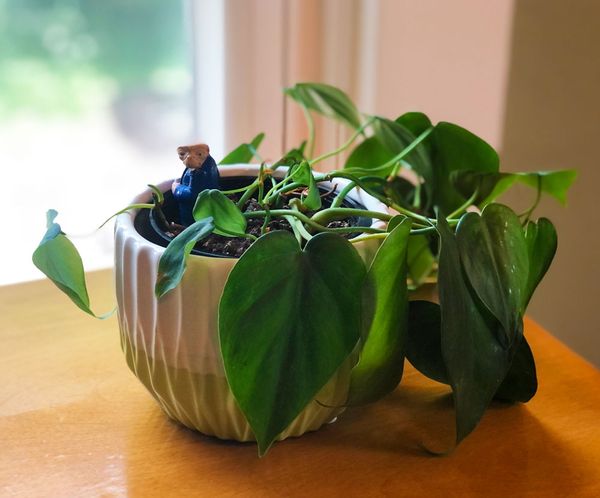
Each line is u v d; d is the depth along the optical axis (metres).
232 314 0.36
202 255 0.39
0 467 0.43
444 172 0.60
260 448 0.36
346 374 0.41
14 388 0.50
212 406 0.41
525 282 0.42
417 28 0.75
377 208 0.45
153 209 0.44
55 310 0.60
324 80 0.81
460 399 0.39
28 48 0.77
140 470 0.43
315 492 0.41
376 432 0.46
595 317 0.86
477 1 0.69
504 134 0.72
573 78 0.73
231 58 0.76
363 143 0.63
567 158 0.77
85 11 0.76
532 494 0.42
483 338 0.41
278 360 0.36
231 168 0.49
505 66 0.69
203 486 0.42
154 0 0.77
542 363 0.54
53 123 0.80
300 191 0.46
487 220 0.41
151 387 0.43
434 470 0.43
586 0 0.70
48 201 0.83
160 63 0.80
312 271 0.37
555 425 0.47
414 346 0.45
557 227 0.80
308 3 0.77
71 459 0.43
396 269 0.38
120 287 0.42
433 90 0.75
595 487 0.42
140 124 0.82
